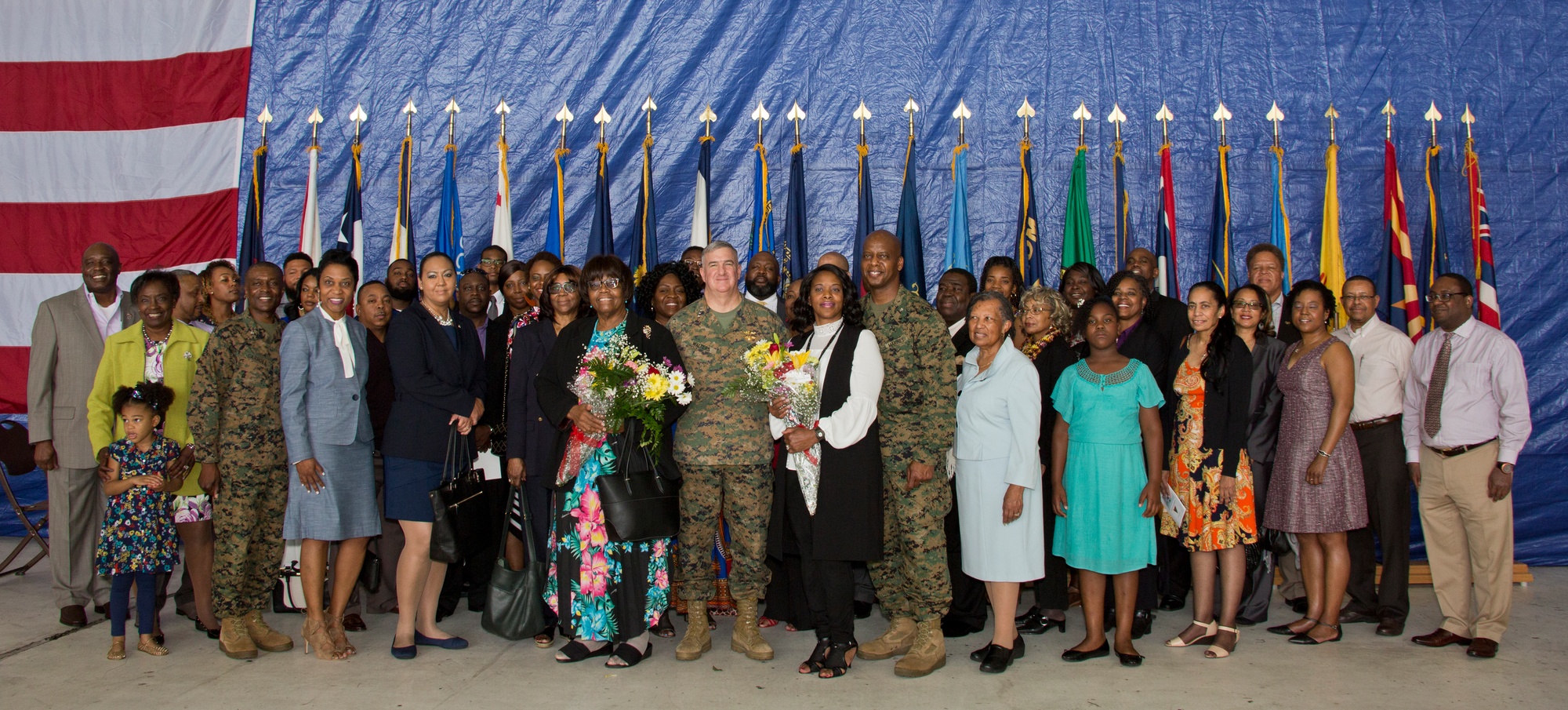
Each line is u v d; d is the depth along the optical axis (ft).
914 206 20.93
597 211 21.01
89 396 14.88
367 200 21.95
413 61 22.11
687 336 13.89
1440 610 16.74
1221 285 20.59
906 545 13.44
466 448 14.61
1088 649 14.05
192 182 22.02
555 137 21.99
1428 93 21.48
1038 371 15.02
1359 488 14.75
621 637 13.87
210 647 14.67
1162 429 14.12
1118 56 21.80
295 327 13.80
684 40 22.06
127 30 22.31
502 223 21.06
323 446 13.79
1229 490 14.11
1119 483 13.60
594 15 22.07
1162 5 21.80
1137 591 14.25
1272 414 15.61
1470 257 21.09
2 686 12.99
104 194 22.12
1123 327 15.94
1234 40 21.74
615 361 13.16
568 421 13.78
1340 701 12.43
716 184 21.91
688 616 14.32
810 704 12.31
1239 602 14.34
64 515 15.79
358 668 13.67
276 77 22.09
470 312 16.63
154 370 15.14
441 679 13.25
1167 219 20.53
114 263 16.35
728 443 13.52
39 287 21.95
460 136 22.04
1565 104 21.36
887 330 13.65
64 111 22.24
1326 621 14.99
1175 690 12.83
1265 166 21.53
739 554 13.84
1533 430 20.81
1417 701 12.47
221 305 16.63
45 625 15.88
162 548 14.19
